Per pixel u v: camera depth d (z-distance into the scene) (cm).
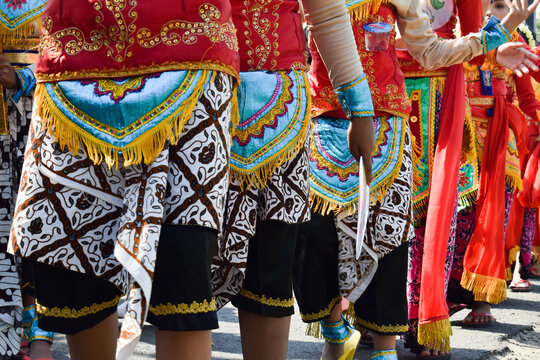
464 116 414
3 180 337
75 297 220
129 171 203
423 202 415
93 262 212
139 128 199
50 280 220
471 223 500
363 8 337
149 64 203
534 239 714
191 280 197
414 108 416
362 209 268
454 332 491
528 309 568
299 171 274
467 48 367
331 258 349
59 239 211
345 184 345
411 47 372
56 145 209
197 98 202
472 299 509
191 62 203
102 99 203
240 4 268
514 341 475
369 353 429
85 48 207
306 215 276
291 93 273
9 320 331
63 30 210
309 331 369
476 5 402
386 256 346
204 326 198
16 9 345
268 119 269
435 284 399
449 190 402
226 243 263
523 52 409
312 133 355
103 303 224
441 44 370
